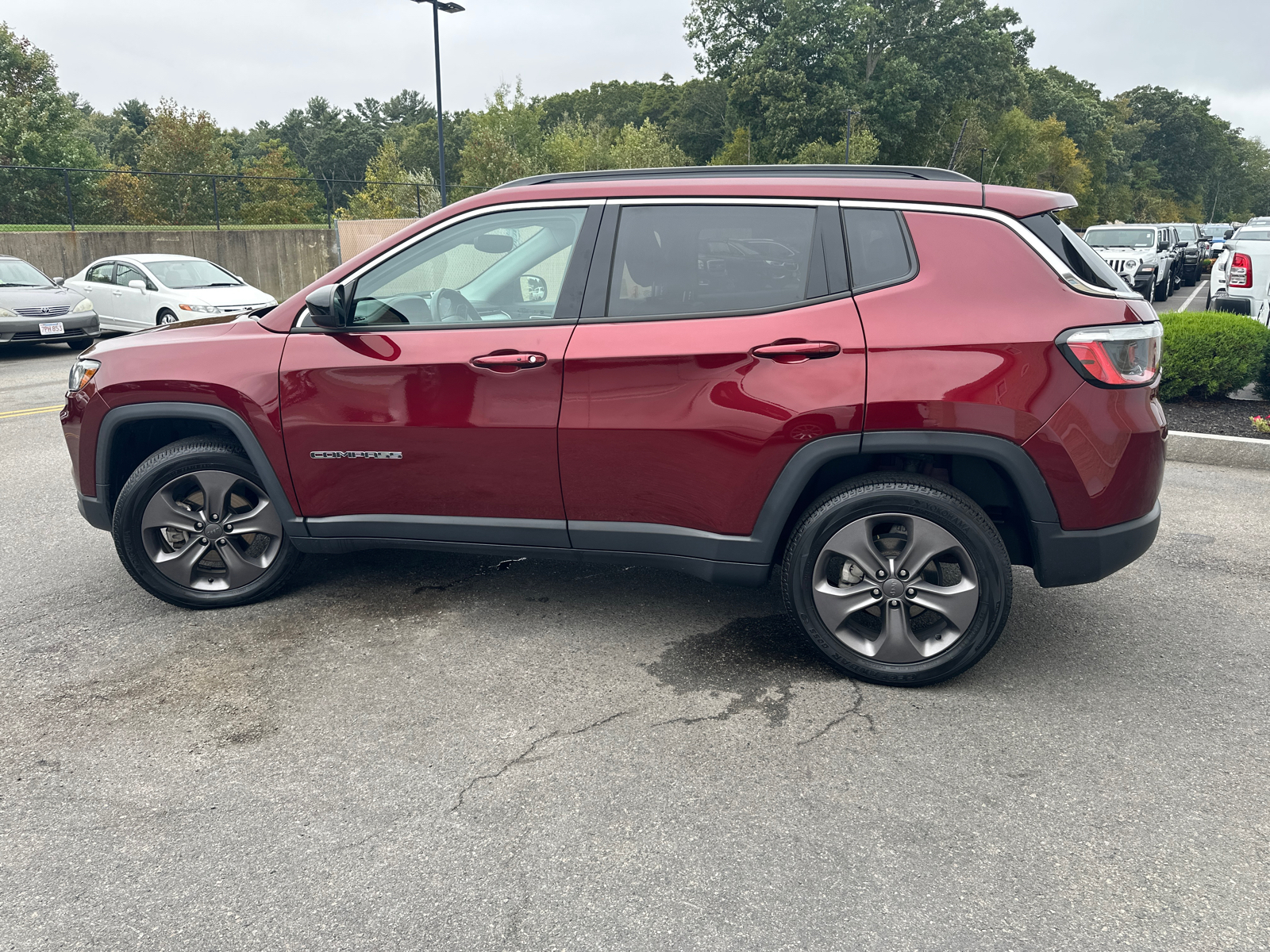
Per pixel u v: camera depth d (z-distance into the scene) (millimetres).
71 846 2348
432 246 3404
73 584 4219
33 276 14305
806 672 3299
